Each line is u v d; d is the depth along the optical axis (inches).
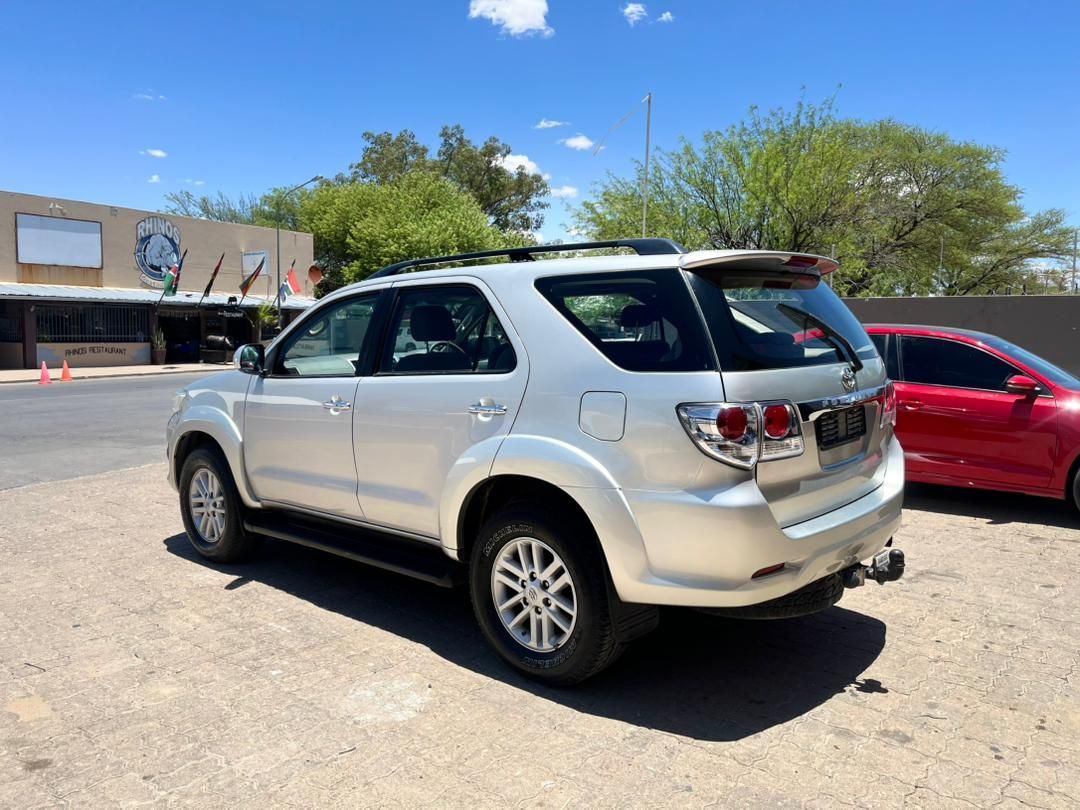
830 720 129.3
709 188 1114.7
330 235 2006.6
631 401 125.2
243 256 1412.4
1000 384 257.3
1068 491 246.1
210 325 1374.3
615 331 132.3
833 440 136.6
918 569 208.4
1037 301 589.6
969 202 1443.2
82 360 1175.6
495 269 151.0
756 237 1117.1
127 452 402.0
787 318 139.1
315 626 168.7
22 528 247.3
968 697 137.6
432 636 163.9
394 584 196.5
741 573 118.9
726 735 124.3
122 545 229.0
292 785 110.3
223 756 117.7
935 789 109.7
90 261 1179.9
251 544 208.8
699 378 120.5
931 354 271.1
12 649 156.0
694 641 162.7
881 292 1454.2
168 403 663.8
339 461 171.5
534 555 138.3
